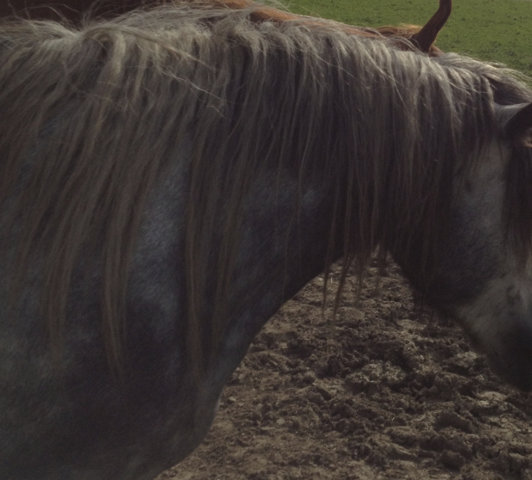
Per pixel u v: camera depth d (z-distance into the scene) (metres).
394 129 1.29
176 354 1.26
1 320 1.16
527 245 1.39
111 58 1.20
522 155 1.34
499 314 1.48
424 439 2.70
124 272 1.16
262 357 3.35
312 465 2.61
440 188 1.34
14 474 1.25
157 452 1.35
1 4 2.83
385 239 1.40
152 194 1.19
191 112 1.20
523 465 2.55
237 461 2.65
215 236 1.25
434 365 3.21
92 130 1.14
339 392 3.02
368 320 3.63
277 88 1.27
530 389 1.61
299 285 1.48
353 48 1.32
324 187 1.32
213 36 1.33
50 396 1.19
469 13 27.67
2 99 1.18
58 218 1.15
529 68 16.39
